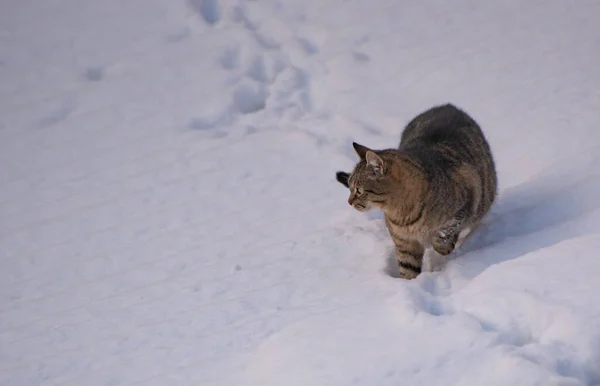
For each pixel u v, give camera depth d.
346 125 11.48
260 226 9.89
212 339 7.88
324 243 9.30
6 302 9.14
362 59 12.68
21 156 11.73
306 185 10.56
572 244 7.20
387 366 6.30
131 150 11.62
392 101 11.82
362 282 8.27
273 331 7.79
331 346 6.72
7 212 10.75
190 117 12.05
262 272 8.92
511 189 9.41
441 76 12.09
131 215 10.42
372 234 9.28
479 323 6.48
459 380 6.02
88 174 11.28
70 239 10.12
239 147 11.41
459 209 8.16
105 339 8.24
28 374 7.89
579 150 10.05
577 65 11.78
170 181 10.95
